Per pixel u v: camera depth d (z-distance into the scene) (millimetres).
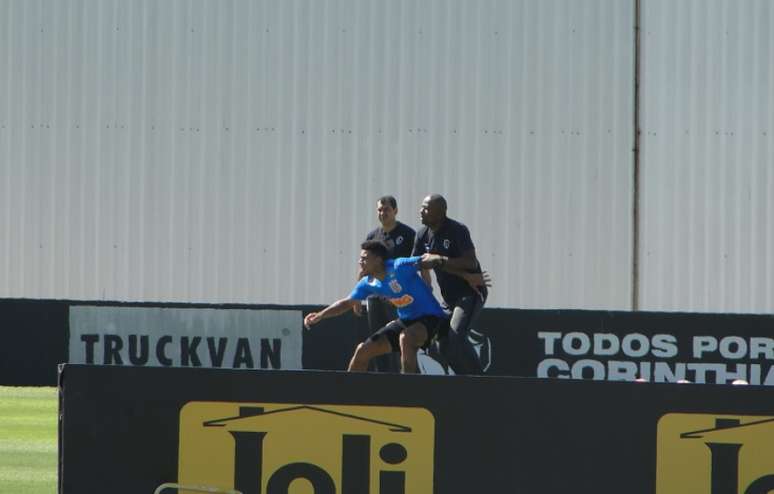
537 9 57281
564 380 19938
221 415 20359
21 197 58375
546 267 57656
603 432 19891
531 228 57625
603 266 57625
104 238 58281
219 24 57719
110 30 58062
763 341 47094
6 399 48188
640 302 57625
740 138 57469
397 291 33094
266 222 57906
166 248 58125
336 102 57688
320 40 57688
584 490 19906
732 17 57406
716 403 19797
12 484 30156
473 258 34375
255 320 50844
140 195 58188
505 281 57688
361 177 57688
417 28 57469
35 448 35875
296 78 57719
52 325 53281
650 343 47500
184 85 57906
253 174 57875
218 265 58062
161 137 58031
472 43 57406
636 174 57500
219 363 51125
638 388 19859
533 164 57500
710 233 57594
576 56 57469
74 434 20312
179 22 57875
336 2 57531
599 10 57406
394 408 20188
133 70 58062
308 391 20297
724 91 57438
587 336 47719
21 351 53344
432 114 57500
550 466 19922
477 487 20016
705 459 19797
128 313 51844
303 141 57812
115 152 58125
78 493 20312
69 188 58250
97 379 20328
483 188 57500
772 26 57188
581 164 57500
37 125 58250
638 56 57406
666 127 57531
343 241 57844
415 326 32875
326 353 50344
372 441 20219
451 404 20078
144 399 20344
